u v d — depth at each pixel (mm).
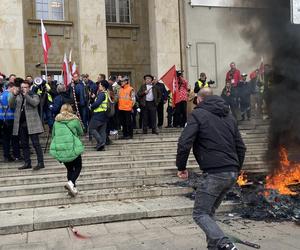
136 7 17625
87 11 15680
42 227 6102
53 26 16172
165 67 16500
